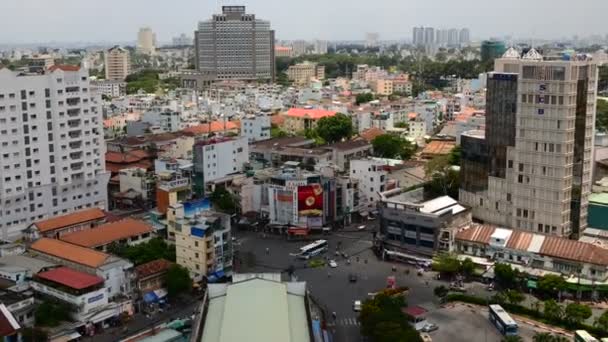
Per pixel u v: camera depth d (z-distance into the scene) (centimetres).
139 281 17512
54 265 17800
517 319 16712
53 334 15238
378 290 18625
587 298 17912
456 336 15762
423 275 19962
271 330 13100
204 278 18862
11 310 15562
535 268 19262
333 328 16238
